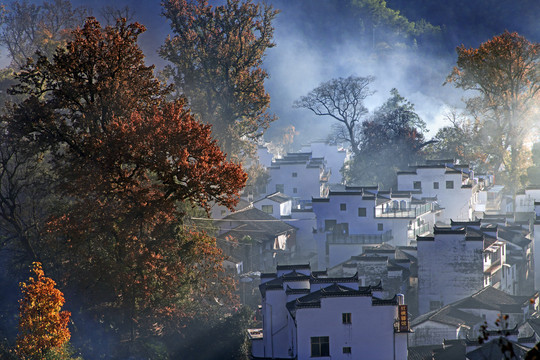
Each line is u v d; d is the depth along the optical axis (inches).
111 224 3727.9
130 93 3996.1
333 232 6781.5
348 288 4099.4
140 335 3924.7
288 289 4168.3
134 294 3708.2
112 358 3649.1
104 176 3678.6
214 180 3627.0
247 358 4133.9
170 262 3794.3
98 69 3956.7
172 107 3735.2
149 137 3634.4
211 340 4185.5
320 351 3794.3
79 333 3710.6
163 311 3821.4
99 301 3700.8
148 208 3673.7
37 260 4131.4
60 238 4119.1
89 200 3747.5
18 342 3164.4
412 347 4180.6
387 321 3801.7
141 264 3644.2
